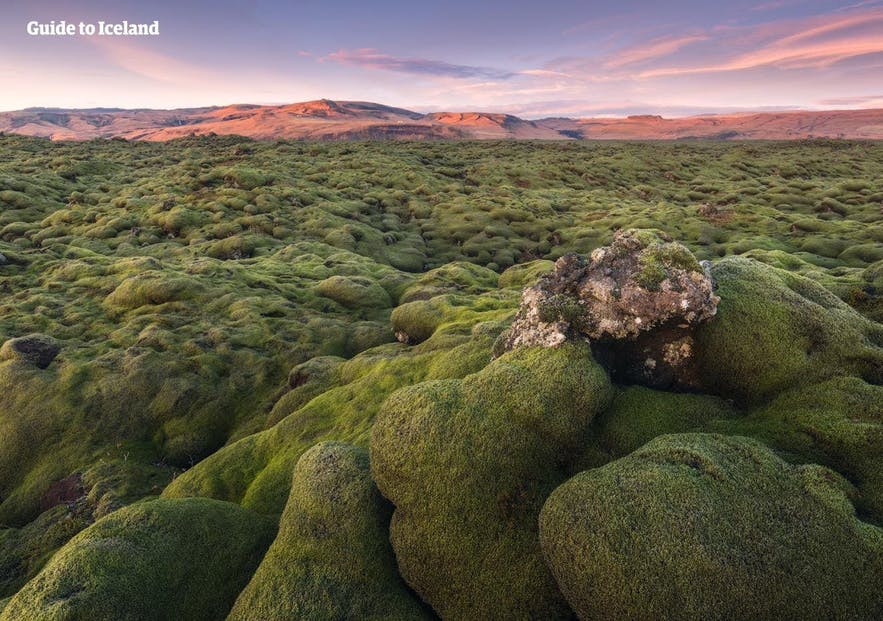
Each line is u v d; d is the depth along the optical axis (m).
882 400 13.21
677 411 15.16
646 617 9.41
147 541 14.74
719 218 93.94
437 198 120.94
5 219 90.94
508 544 12.45
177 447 34.19
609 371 16.89
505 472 13.47
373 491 15.35
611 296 16.73
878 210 97.50
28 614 12.31
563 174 162.62
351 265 68.81
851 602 9.29
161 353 42.03
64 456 33.28
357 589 13.27
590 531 10.55
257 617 12.89
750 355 15.57
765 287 17.27
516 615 11.72
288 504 16.30
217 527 16.06
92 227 86.62
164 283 53.62
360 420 25.67
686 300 15.85
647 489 10.88
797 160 189.25
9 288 58.78
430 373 25.61
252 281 59.22
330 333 47.00
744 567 9.45
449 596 12.61
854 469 11.95
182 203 100.00
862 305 20.31
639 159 191.62
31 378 38.62
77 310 51.22
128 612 12.85
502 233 96.75
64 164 134.75
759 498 10.66
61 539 26.36
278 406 33.69
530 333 17.47
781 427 13.68
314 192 114.19
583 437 14.53
